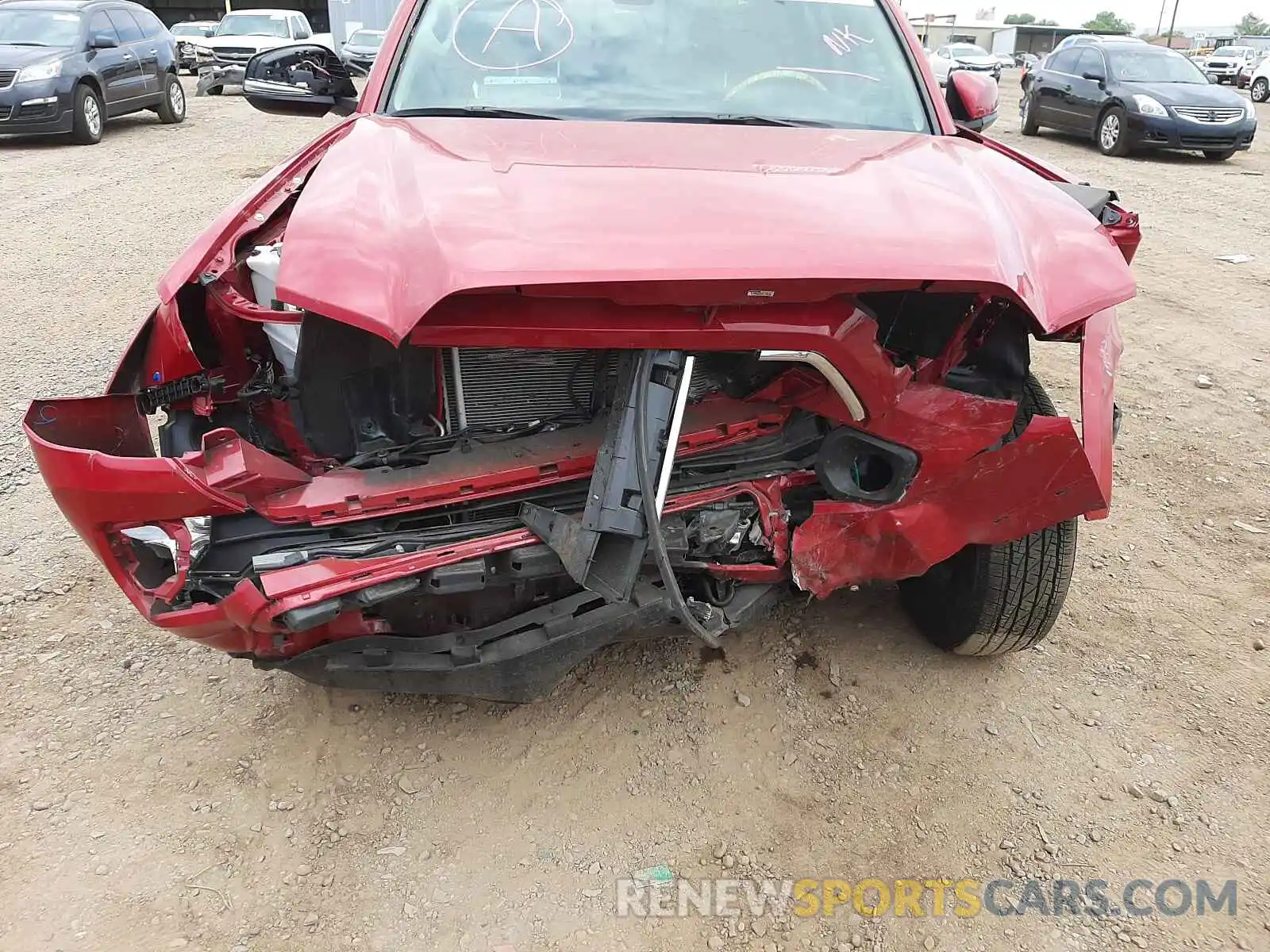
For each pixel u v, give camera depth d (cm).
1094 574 338
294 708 267
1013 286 198
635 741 260
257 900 213
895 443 221
